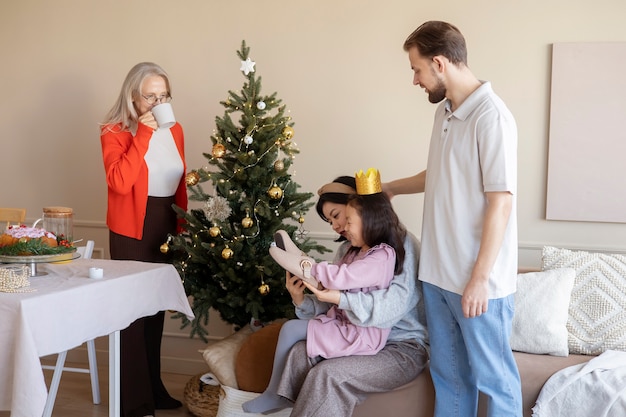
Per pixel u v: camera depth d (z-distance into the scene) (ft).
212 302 10.58
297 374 8.45
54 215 8.89
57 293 7.39
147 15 13.16
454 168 7.75
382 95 12.06
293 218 10.77
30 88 13.89
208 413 10.62
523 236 11.53
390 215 8.79
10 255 8.29
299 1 12.34
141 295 8.91
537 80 11.32
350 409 8.18
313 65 12.33
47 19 13.71
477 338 7.65
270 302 10.66
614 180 11.03
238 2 12.66
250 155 10.37
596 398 8.16
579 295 9.80
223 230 10.32
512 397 7.75
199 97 12.96
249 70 10.68
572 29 11.14
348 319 8.65
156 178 10.94
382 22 11.98
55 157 13.87
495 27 11.45
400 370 8.41
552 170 11.25
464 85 7.83
